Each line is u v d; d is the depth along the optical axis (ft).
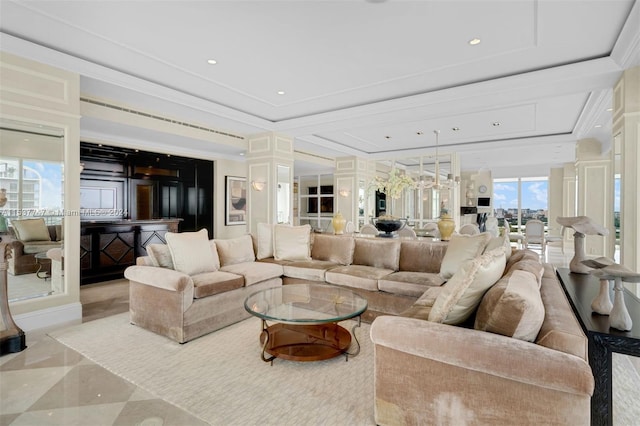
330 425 5.98
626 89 10.87
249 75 13.17
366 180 31.27
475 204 40.88
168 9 8.72
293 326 9.91
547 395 4.58
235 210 29.63
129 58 11.68
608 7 8.50
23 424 5.99
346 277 12.01
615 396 6.91
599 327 5.43
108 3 8.46
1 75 9.95
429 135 23.52
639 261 10.57
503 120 19.34
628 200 10.82
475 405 5.01
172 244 11.12
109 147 21.33
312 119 18.44
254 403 6.66
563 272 9.52
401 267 12.93
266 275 12.57
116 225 17.67
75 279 11.55
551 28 9.55
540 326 5.04
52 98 10.95
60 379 7.54
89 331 10.36
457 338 5.07
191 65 12.28
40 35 10.09
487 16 8.96
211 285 10.26
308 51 11.11
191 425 5.98
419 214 29.71
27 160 10.58
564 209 34.22
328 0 8.28
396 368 5.66
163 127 17.26
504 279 6.07
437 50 10.98
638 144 10.66
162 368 8.05
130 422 6.06
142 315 10.54
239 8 8.66
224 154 27.55
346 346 8.51
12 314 10.19
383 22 9.30
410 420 5.54
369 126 18.57
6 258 9.05
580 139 22.39
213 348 9.19
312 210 37.58
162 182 24.99
